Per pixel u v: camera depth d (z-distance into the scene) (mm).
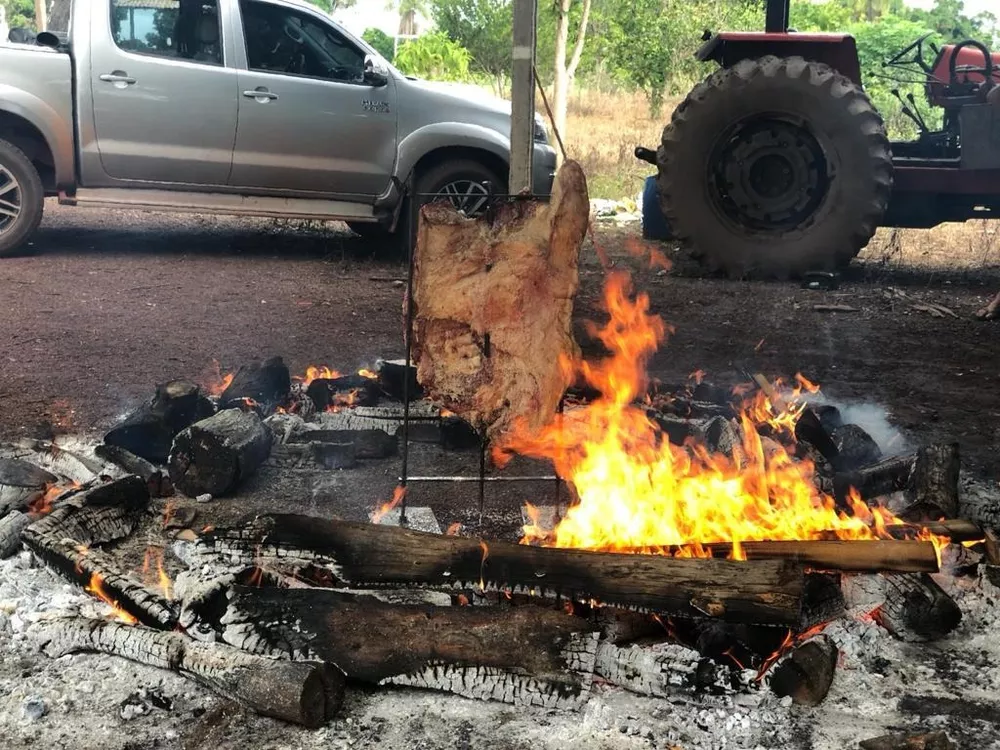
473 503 3922
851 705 2637
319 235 11242
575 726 2525
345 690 2648
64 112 8766
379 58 9461
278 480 4094
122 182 9055
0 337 6301
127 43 8852
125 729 2498
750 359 6387
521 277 3170
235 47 9016
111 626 2773
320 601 2754
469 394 3207
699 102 8859
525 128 6121
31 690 2635
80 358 5891
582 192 3107
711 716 2551
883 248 11125
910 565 2826
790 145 8828
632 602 2689
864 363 6387
